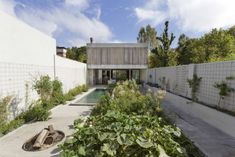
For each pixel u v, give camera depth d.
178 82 14.21
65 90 16.88
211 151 5.33
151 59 26.75
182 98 11.73
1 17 7.85
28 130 7.24
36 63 11.29
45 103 10.27
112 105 7.86
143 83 26.50
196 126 7.69
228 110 8.10
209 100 9.71
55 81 13.03
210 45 23.41
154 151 3.02
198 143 5.89
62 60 16.14
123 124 3.66
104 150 2.92
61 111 10.66
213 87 9.38
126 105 7.83
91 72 28.14
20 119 8.37
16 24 9.06
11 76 8.56
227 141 6.08
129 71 30.34
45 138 6.05
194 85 11.16
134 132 3.31
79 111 10.66
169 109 11.22
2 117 7.19
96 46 27.19
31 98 10.46
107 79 30.89
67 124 7.99
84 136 3.43
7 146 5.73
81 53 40.31
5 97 7.69
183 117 9.20
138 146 3.04
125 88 11.54
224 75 8.51
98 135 3.20
